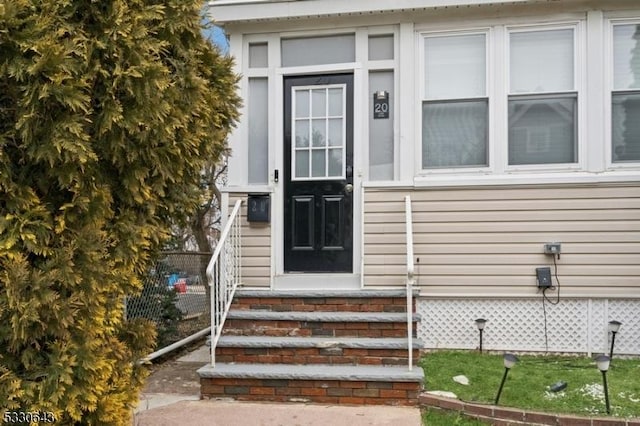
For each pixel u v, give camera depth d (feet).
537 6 16.06
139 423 11.60
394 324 14.55
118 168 9.09
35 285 7.53
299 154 17.38
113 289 8.93
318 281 16.85
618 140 15.94
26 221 7.61
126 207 9.45
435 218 16.42
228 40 17.83
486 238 16.17
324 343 13.89
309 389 13.00
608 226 15.64
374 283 16.57
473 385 12.94
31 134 7.61
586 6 15.87
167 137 9.23
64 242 8.11
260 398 13.15
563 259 15.83
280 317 14.88
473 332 16.31
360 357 13.75
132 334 10.38
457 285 16.28
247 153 17.69
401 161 16.63
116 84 8.40
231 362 14.12
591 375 13.57
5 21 7.29
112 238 9.00
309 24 17.21
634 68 15.90
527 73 16.31
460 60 16.63
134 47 8.59
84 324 8.25
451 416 11.66
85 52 8.02
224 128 12.47
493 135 16.28
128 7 8.84
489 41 16.39
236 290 16.25
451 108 16.67
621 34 15.99
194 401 13.17
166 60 10.02
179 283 21.58
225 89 12.02
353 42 17.16
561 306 15.92
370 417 11.82
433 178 16.46
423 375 12.60
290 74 17.38
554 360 15.29
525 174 16.08
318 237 17.13
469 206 16.26
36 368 7.84
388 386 12.69
